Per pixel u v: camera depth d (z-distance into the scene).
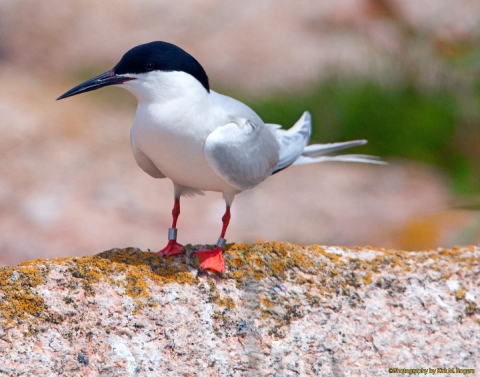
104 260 6.21
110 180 14.05
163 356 5.72
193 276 6.29
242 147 6.62
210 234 12.45
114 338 5.70
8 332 5.51
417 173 14.38
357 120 15.57
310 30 19.80
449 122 14.93
